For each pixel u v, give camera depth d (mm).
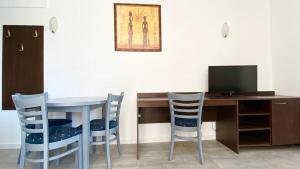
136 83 3301
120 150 2879
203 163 2463
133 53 3293
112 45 3256
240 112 2945
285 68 3252
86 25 3213
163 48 3348
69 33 3189
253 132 3271
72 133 2156
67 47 3188
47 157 1914
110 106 2500
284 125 2869
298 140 2891
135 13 3289
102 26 3236
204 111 3439
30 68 3137
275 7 3426
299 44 2986
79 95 3207
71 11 3189
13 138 3127
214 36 3443
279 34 3355
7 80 3105
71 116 2939
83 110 2270
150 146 3150
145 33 3309
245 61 3508
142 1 3311
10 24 3109
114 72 3264
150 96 3289
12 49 3113
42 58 3152
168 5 3357
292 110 2889
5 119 3111
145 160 2594
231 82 3270
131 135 3307
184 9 3381
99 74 3240
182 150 2961
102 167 2410
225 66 3268
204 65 3426
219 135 3328
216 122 3439
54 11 3164
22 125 2010
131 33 3283
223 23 3451
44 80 3158
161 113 3334
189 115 2594
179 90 3375
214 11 3443
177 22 3371
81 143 2260
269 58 3537
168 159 2615
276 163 2443
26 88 3131
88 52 3221
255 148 3002
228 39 3477
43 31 3154
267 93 3412
